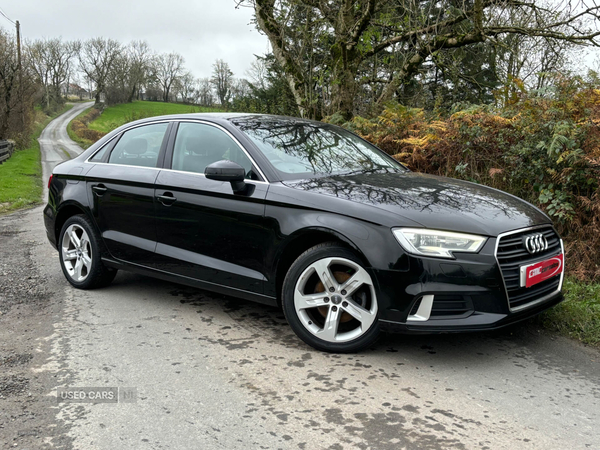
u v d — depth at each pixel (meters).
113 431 2.33
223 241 3.59
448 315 2.88
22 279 5.03
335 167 3.82
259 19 11.73
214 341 3.40
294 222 3.21
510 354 3.21
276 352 3.22
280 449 2.17
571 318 3.62
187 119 4.17
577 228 4.88
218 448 2.19
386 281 2.91
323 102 11.33
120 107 101.81
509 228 3.00
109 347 3.31
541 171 5.28
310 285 3.28
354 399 2.61
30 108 43.41
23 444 2.22
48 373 2.93
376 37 11.28
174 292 4.54
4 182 16.23
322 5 10.69
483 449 2.17
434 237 2.86
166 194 3.92
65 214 4.82
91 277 4.53
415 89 12.87
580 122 5.28
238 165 3.38
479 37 11.39
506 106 6.75
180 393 2.69
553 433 2.30
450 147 6.61
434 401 2.59
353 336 3.11
